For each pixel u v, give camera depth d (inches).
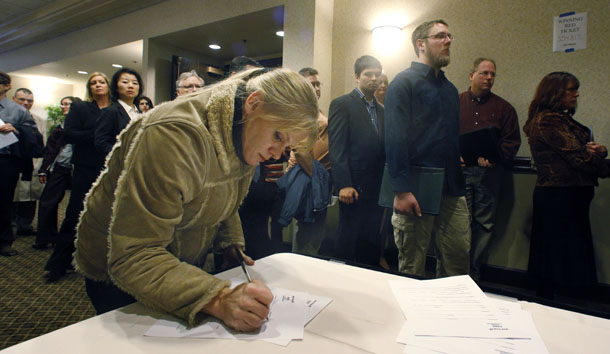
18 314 64.6
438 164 59.2
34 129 99.3
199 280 20.9
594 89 62.4
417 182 59.6
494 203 70.6
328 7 91.6
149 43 138.2
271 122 22.8
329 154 69.6
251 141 24.4
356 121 67.2
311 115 23.0
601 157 59.7
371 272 31.0
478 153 71.1
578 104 63.2
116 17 151.0
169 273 20.5
